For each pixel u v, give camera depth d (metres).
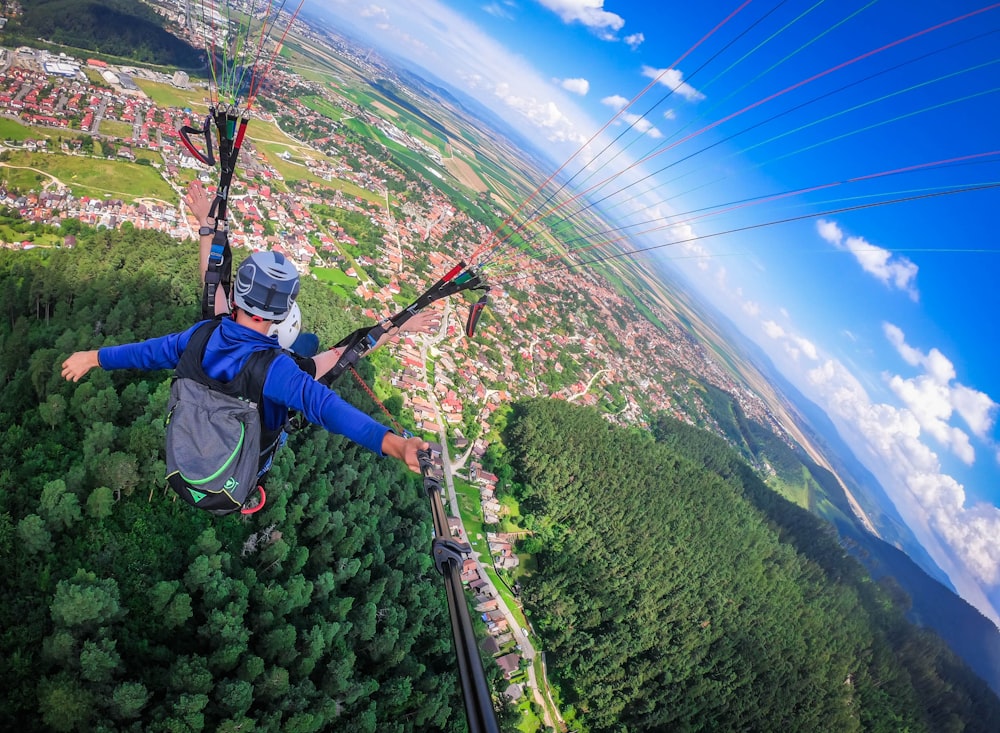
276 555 40.25
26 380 41.66
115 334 53.03
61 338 45.75
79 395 39.88
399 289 130.12
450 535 3.66
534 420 105.56
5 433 37.72
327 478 51.69
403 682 42.62
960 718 110.12
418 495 65.94
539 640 67.50
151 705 30.52
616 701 65.69
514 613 69.06
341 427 3.36
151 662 31.98
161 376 46.09
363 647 44.25
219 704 32.16
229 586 35.62
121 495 37.19
